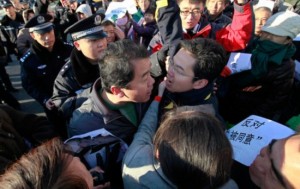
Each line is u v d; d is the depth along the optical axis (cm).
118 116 121
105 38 168
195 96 132
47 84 251
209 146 71
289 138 75
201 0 188
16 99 414
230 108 186
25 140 138
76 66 169
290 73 165
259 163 81
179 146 72
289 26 150
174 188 82
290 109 199
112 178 112
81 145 108
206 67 122
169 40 153
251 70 164
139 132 111
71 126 128
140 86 109
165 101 133
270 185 75
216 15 274
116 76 104
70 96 174
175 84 130
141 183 88
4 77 439
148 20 367
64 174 53
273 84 165
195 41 126
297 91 204
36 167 51
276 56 156
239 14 161
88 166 107
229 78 177
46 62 244
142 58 106
